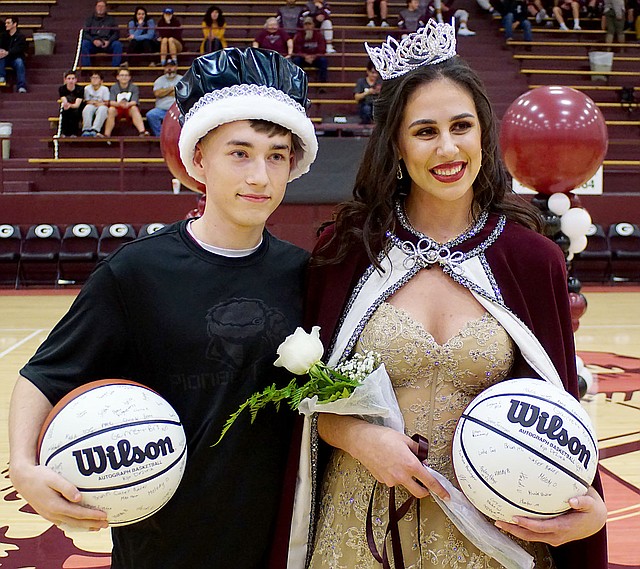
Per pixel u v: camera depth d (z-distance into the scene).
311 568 1.96
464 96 1.90
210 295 1.88
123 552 1.91
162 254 1.89
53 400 1.77
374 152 1.98
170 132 3.61
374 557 1.86
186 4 16.84
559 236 4.20
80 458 1.60
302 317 1.98
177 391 1.87
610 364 6.55
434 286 1.94
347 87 14.41
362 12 16.56
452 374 1.86
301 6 15.72
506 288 1.91
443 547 1.85
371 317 1.93
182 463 1.71
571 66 15.66
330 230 2.05
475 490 1.67
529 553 1.85
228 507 1.88
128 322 1.87
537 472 1.62
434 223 1.98
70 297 10.62
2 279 11.51
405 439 1.80
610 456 4.29
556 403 1.67
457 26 15.97
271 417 1.93
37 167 12.88
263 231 2.03
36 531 3.43
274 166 1.84
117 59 15.04
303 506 1.96
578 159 4.02
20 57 14.95
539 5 16.98
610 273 11.55
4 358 6.82
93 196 11.69
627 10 16.72
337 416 1.90
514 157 4.13
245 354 1.88
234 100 1.79
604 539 1.90
